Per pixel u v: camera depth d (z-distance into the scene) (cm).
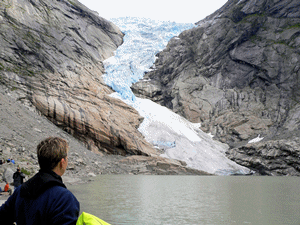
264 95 6425
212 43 7406
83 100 4631
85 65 5891
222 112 6462
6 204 219
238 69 7031
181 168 4038
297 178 3484
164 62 7606
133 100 5941
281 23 6950
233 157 5050
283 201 1391
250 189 1962
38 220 197
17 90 3997
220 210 1137
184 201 1363
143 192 1686
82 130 4156
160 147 4788
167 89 7225
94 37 7181
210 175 4053
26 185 211
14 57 4391
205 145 5319
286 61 6475
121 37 8381
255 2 7300
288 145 4478
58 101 4244
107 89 5716
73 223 198
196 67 7469
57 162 221
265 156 4594
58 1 6594
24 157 2195
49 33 5503
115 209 1106
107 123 4425
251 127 5797
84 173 2877
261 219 975
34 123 3472
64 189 211
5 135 2569
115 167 3712
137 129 5081
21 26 4962
